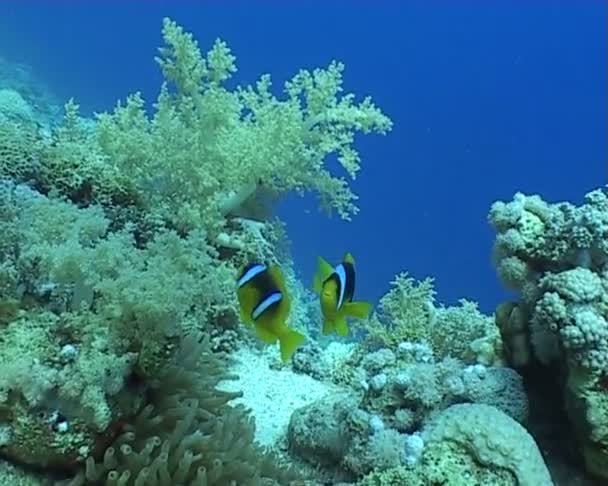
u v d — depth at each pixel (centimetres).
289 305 56
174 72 132
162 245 70
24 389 55
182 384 68
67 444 56
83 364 56
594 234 79
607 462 74
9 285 63
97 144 125
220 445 64
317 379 116
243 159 122
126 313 60
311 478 81
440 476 70
